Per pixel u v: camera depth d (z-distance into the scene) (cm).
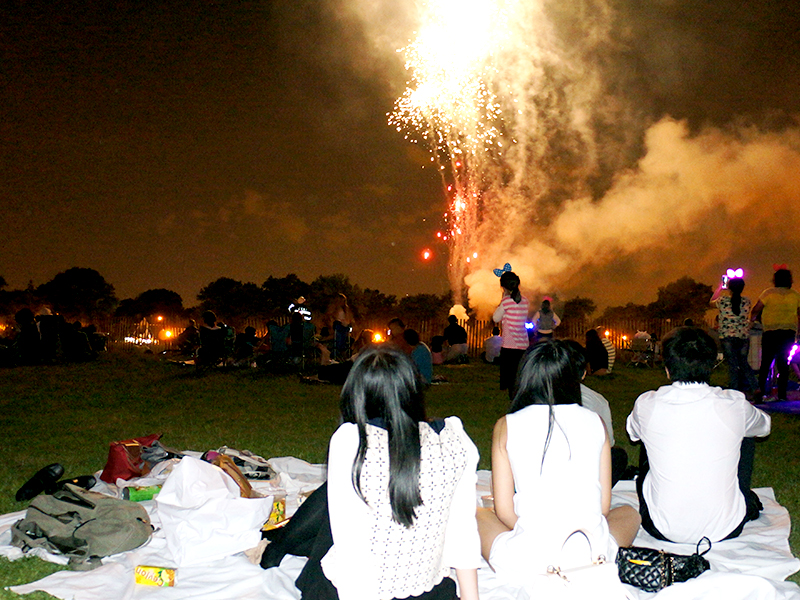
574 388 333
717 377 1698
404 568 258
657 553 370
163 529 412
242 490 459
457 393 1253
